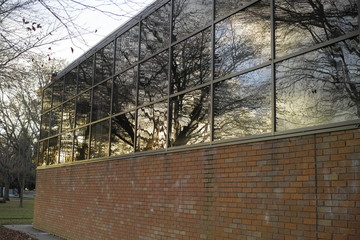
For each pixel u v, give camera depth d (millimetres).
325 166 5531
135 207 10070
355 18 5609
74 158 14547
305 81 6160
